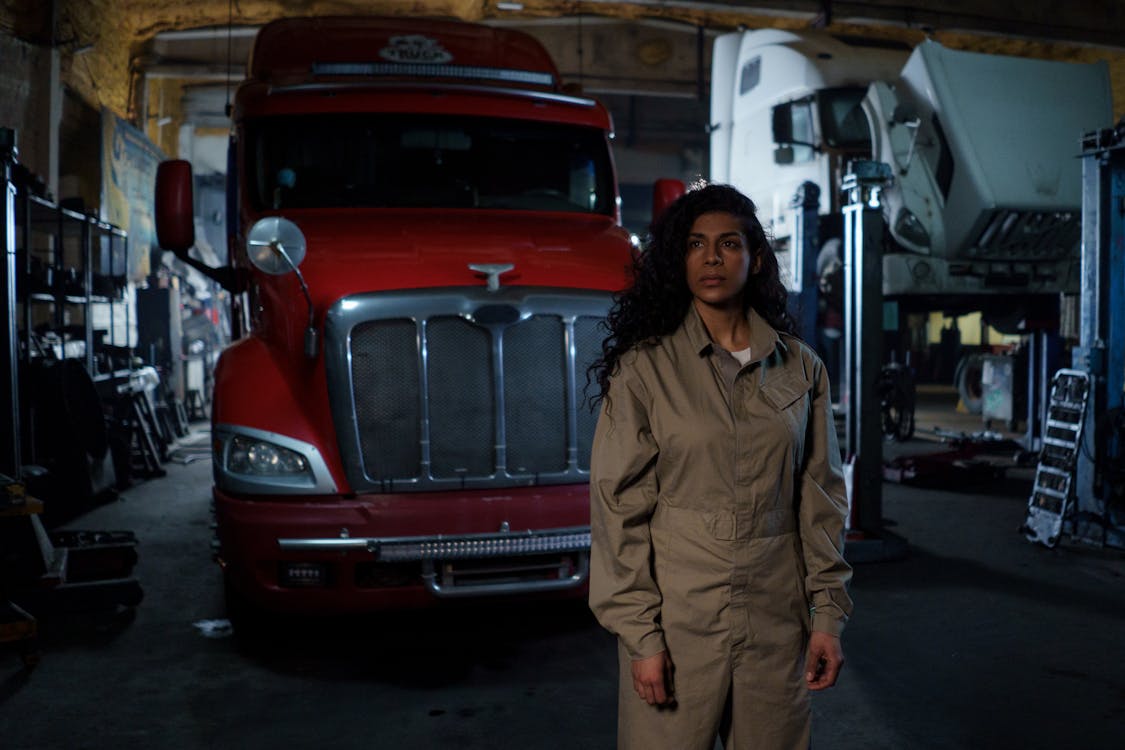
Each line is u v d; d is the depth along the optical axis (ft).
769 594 5.76
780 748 5.75
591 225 15.99
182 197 15.52
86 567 15.08
